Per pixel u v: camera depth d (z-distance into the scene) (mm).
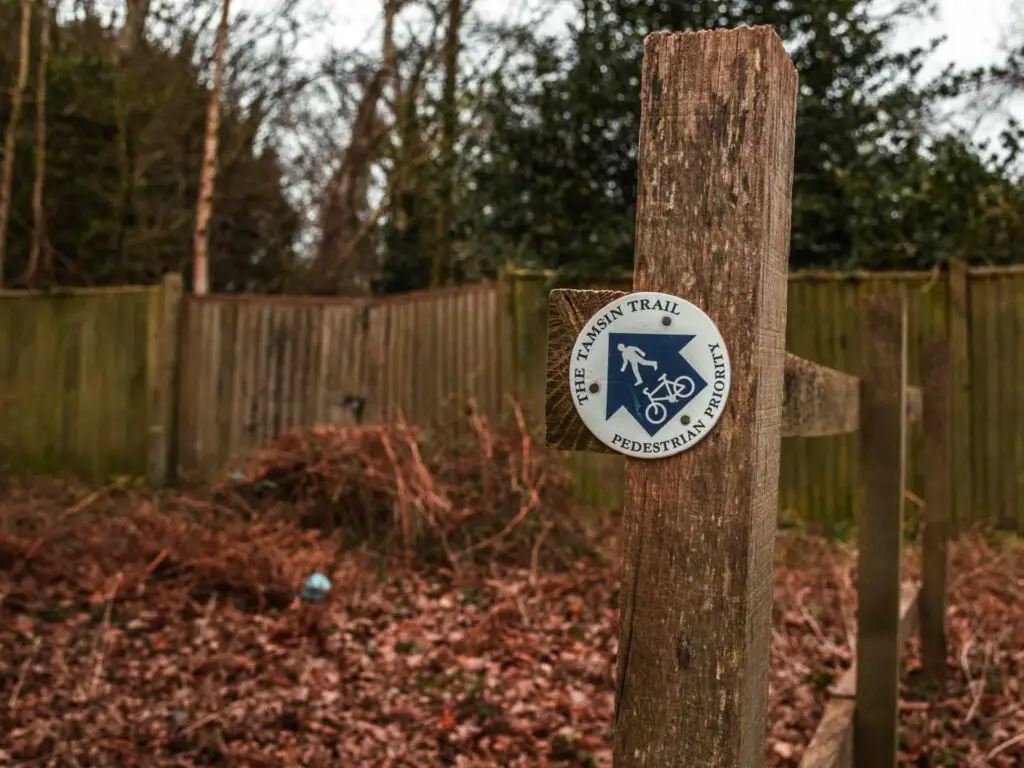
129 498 8062
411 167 12359
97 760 3547
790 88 1340
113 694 4137
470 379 7980
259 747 3736
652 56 1281
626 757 1299
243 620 5031
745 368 1238
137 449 8828
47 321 9109
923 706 3957
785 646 4594
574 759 3656
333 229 13789
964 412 6762
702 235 1255
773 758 3570
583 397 1305
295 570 5406
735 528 1247
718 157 1248
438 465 6547
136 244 12133
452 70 12188
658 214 1275
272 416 8719
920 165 7496
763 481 1302
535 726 3902
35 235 10227
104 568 5445
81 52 11836
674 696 1274
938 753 3572
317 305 8672
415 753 3717
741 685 1249
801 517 7246
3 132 11266
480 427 6535
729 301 1244
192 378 8836
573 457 7578
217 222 13281
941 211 7277
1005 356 6664
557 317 1333
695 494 1266
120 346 8906
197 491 8055
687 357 1259
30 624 4816
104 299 8953
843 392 2428
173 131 12750
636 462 1299
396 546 6176
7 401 9008
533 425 6836
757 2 8219
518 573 5816
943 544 4168
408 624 5105
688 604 1269
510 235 8844
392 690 4289
